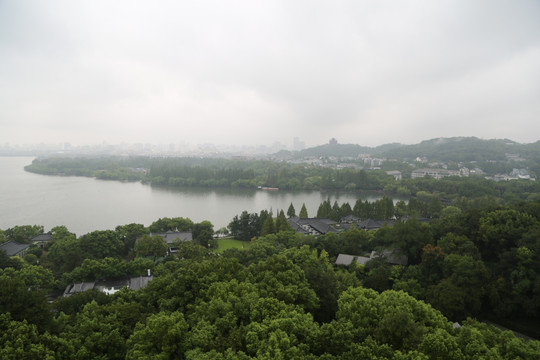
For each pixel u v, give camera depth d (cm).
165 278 5788
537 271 6153
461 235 7762
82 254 9031
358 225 14025
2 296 3938
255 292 4866
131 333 4525
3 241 9875
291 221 14062
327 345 3700
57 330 4253
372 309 4256
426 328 3934
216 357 3375
